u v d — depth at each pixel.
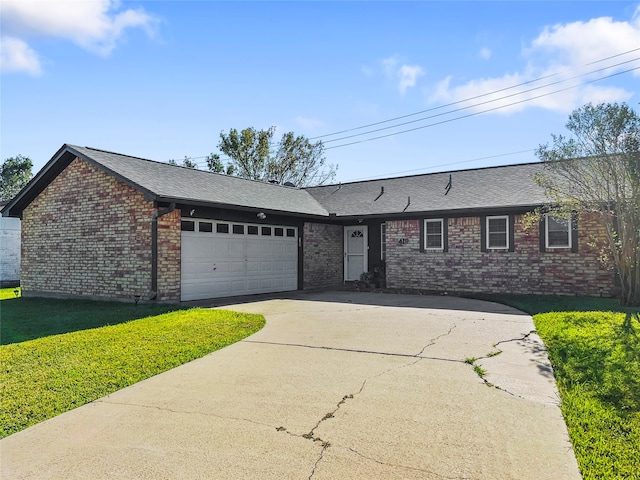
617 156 9.07
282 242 14.66
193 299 11.69
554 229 12.27
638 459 2.95
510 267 12.84
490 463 2.96
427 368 5.21
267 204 13.69
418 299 12.02
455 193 14.59
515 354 5.81
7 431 3.66
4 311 10.30
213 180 14.33
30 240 13.82
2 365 5.48
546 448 3.17
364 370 5.17
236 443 3.33
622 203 9.17
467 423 3.62
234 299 12.14
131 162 12.68
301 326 8.00
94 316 9.16
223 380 4.88
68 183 12.77
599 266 11.57
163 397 4.38
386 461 3.01
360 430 3.52
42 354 5.98
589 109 9.20
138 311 9.63
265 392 4.47
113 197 11.63
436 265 14.10
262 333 7.39
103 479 2.86
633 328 6.83
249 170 38.75
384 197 16.23
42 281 13.42
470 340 6.68
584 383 4.49
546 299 11.04
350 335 7.16
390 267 14.98
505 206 12.34
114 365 5.46
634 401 3.95
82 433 3.59
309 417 3.80
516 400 4.14
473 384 4.61
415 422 3.66
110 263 11.67
